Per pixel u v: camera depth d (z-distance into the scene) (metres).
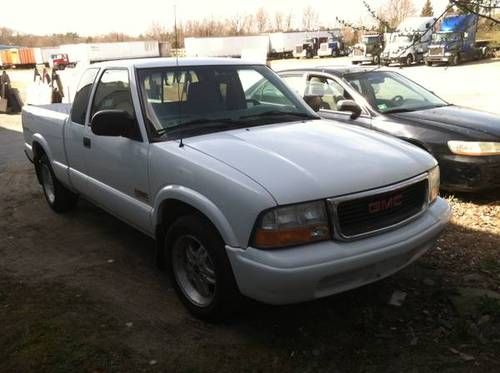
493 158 5.87
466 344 3.32
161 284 4.34
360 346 3.34
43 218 6.12
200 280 3.71
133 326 3.68
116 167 4.43
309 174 3.23
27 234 5.61
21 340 3.53
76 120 5.19
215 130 4.10
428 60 30.17
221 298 3.42
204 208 3.37
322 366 3.17
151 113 4.13
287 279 3.00
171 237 3.78
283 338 3.47
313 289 3.07
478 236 5.05
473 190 6.00
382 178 3.37
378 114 6.69
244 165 3.34
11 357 3.35
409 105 7.04
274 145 3.67
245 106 4.55
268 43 54.16
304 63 42.94
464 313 3.64
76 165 5.27
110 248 5.15
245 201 3.11
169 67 4.46
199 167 3.44
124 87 4.42
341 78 7.14
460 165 5.95
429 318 3.63
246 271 3.14
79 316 3.83
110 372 3.18
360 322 3.58
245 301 3.47
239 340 3.47
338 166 3.36
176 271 3.87
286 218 3.05
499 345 3.29
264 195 3.06
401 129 6.41
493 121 6.43
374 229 3.29
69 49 48.53
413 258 3.59
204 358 3.29
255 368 3.18
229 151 3.57
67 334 3.59
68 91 16.31
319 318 3.68
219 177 3.29
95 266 4.73
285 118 4.48
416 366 3.12
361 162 3.45
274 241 3.05
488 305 3.64
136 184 4.18
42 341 3.51
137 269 4.64
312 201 3.10
